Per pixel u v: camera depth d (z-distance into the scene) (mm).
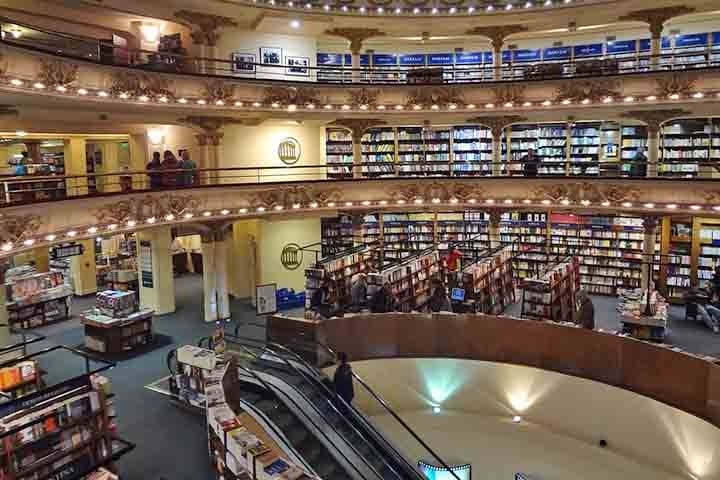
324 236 22094
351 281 17062
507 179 18391
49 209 12297
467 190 18844
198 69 18062
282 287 20219
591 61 17422
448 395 14188
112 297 14859
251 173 19984
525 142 21250
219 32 18781
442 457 13070
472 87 18422
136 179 19078
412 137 22062
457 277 16328
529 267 21000
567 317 17172
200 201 16281
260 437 9570
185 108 15859
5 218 11141
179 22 17641
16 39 15711
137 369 13773
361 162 20453
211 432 9336
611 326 16359
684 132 18656
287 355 12820
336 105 18344
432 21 19297
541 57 21562
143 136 19016
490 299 17375
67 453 8508
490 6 18797
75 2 15555
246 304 19797
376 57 22500
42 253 19469
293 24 19250
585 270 20219
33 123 15656
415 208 19469
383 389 14117
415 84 18578
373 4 18828
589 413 12680
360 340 14031
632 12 18188
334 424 10508
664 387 11617
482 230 21953
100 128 17547
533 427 13422
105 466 9055
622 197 16844
